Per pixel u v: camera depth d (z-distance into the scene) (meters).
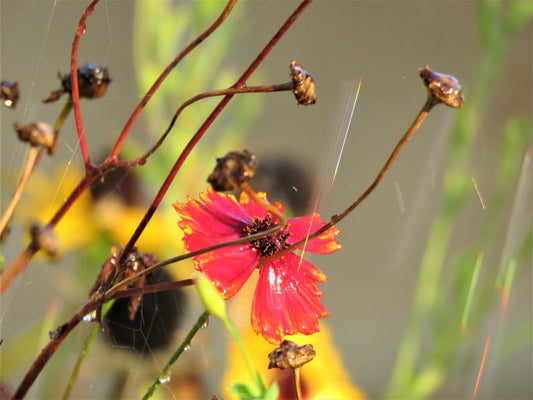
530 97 0.77
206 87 0.53
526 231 0.54
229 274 0.35
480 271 0.55
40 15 0.56
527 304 0.91
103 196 0.47
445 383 0.60
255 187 0.49
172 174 0.34
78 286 0.44
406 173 0.97
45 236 0.33
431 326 0.56
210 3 0.49
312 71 0.96
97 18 0.62
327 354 0.50
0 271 0.34
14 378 0.41
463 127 0.56
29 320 0.43
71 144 0.50
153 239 0.47
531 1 0.54
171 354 0.44
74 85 0.34
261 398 0.34
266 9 0.76
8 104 0.35
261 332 0.35
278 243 0.36
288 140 0.76
